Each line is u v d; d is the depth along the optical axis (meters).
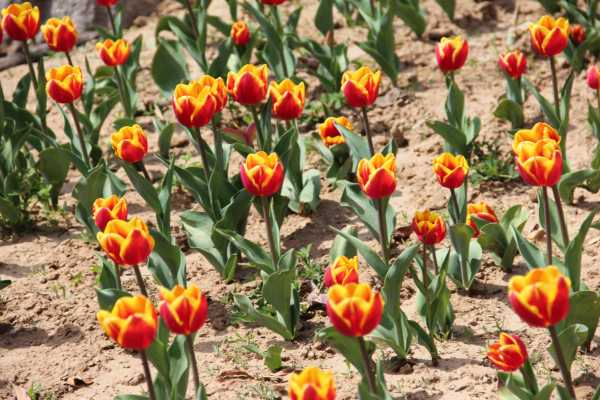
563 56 13.95
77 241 11.05
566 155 11.44
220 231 9.15
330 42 14.13
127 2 17.59
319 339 8.62
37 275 10.45
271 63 13.66
